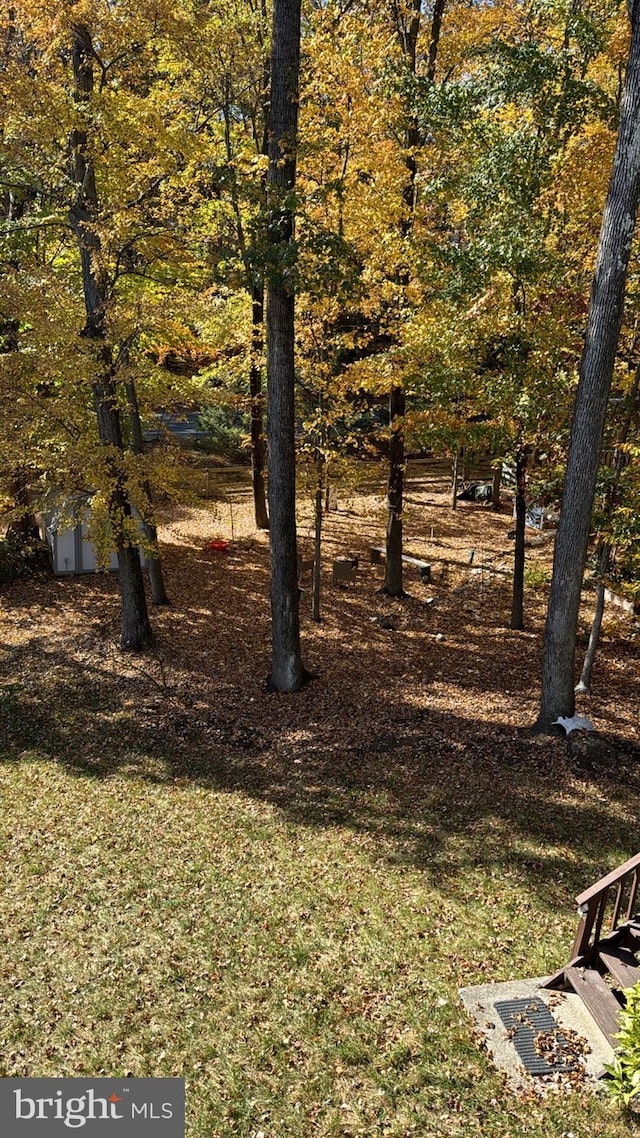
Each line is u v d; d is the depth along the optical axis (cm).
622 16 1026
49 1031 582
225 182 1009
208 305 1183
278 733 1058
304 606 1534
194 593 1623
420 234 1224
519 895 713
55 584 1698
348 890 732
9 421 1093
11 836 842
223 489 2530
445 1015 575
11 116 1023
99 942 674
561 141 1042
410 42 1266
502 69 1011
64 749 1036
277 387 1066
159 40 1119
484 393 1147
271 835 830
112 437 1216
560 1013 573
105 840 830
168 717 1111
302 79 1087
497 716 1074
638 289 966
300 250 965
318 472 1348
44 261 1272
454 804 865
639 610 1408
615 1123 487
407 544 1928
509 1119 493
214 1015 590
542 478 1184
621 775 905
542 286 1084
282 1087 527
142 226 1132
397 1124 495
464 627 1425
